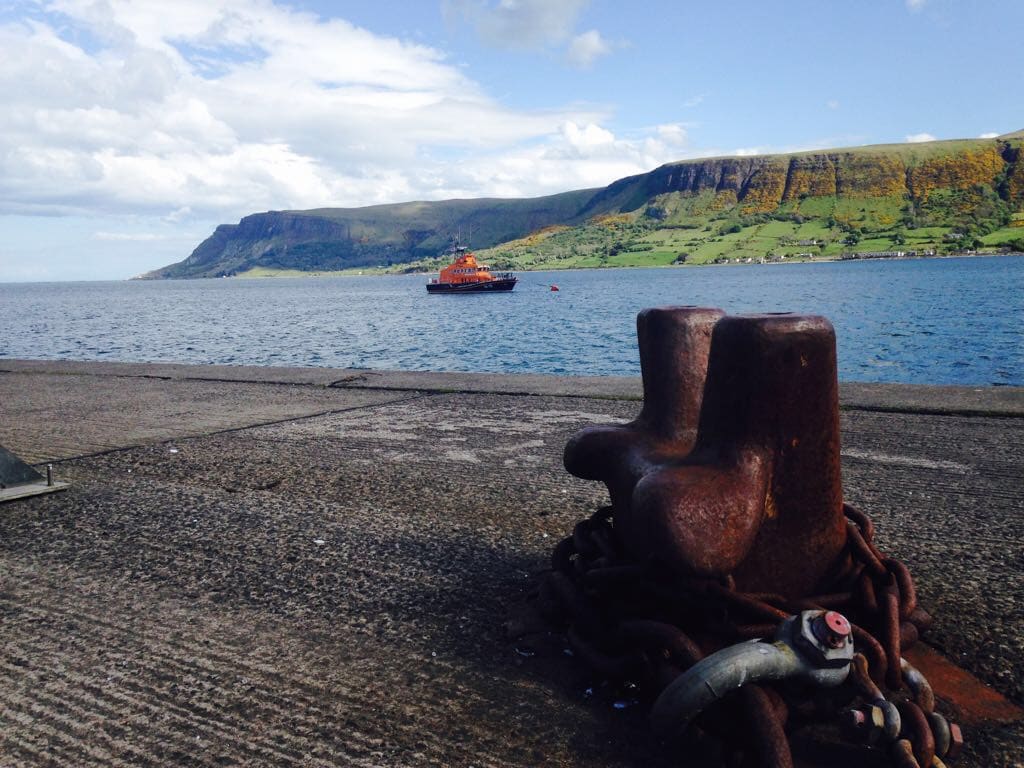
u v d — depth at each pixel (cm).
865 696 175
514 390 719
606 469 241
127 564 311
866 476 422
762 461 199
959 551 309
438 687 214
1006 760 177
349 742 189
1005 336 3372
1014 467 431
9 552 326
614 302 7725
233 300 11706
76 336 4519
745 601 192
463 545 326
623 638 204
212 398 736
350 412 646
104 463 482
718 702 176
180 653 237
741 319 204
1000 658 223
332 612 264
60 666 229
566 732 192
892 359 2723
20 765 182
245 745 189
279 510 379
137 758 184
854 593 208
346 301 10219
